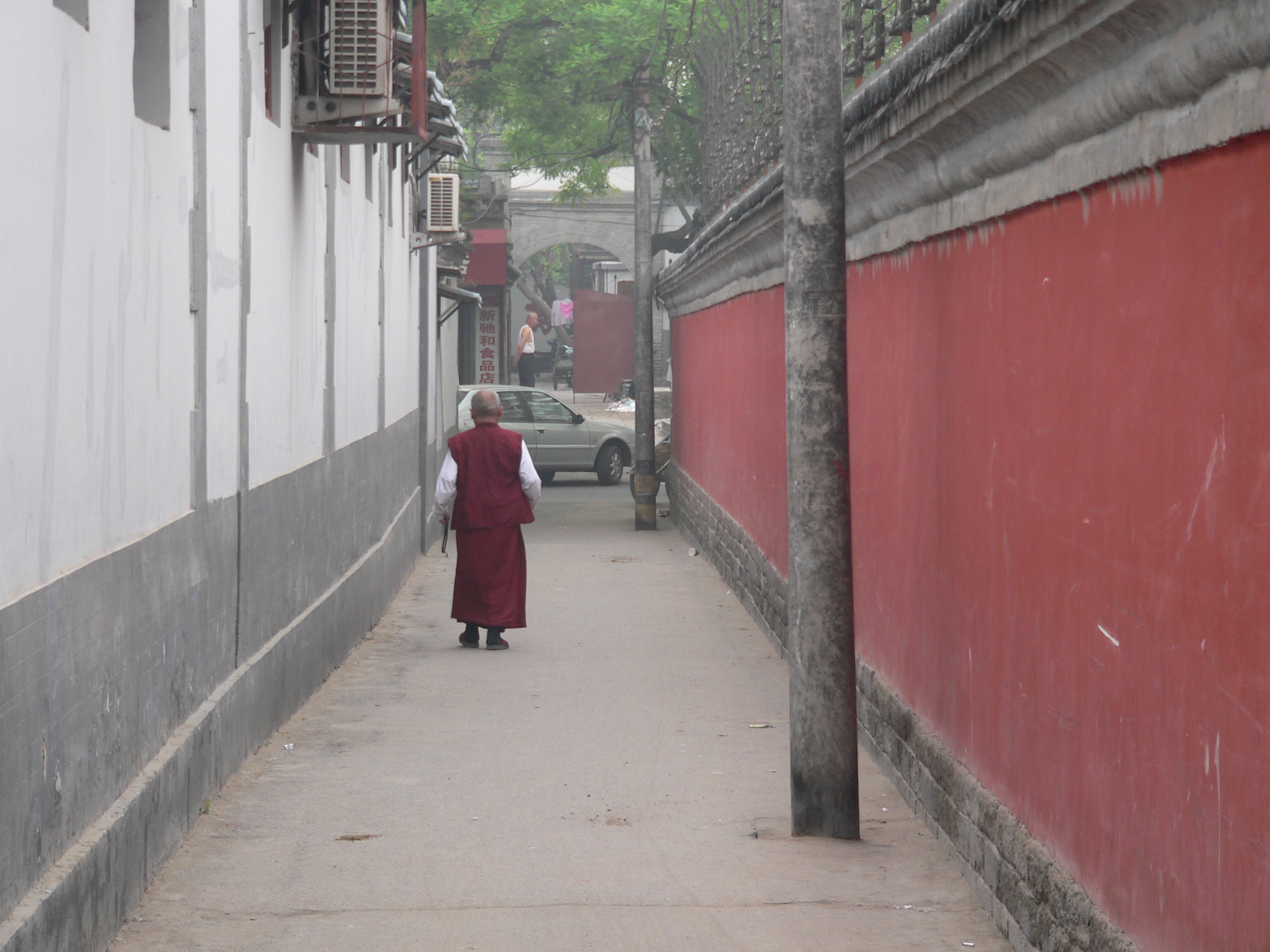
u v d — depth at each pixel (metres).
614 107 41.84
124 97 7.68
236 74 10.63
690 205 57.75
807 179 8.84
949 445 8.95
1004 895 7.43
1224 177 4.98
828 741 9.09
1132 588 5.83
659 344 63.91
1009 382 7.63
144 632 8.05
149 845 7.90
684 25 35.44
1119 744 5.98
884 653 11.05
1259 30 4.47
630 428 39.62
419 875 8.34
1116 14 5.30
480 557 16.56
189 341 9.22
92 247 7.12
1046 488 6.99
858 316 11.88
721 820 9.63
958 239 8.72
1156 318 5.59
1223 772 4.97
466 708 13.45
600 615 19.20
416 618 19.11
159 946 7.09
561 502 34.84
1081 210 6.48
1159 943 5.54
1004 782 7.75
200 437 9.44
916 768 9.72
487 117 43.94
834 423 8.95
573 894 7.98
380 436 19.53
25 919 5.71
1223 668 4.96
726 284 21.64
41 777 6.20
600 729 12.57
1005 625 7.73
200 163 9.40
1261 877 4.68
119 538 7.63
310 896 7.93
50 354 6.46
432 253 27.52
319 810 9.80
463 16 36.22
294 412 13.20
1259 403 4.69
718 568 23.02
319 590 14.50
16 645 5.85
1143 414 5.72
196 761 9.12
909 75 8.28
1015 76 6.55
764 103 17.06
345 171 16.44
